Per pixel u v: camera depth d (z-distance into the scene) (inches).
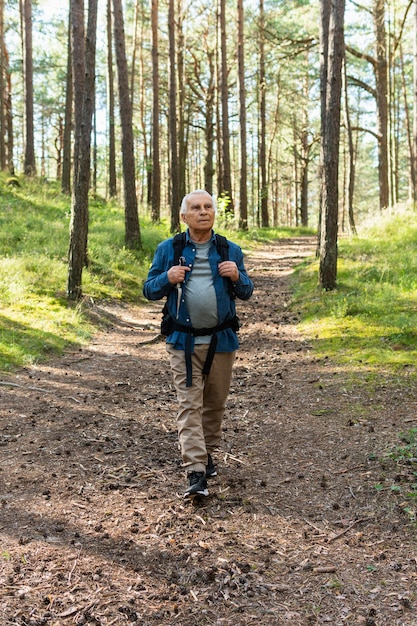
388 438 181.5
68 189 885.8
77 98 465.1
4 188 768.3
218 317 145.3
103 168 1955.0
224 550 123.7
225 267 141.3
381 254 484.1
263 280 550.9
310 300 401.4
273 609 103.8
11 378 256.5
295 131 1593.3
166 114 1371.8
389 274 419.2
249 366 284.8
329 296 388.2
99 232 631.2
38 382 256.1
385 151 888.3
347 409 211.5
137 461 174.6
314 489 153.3
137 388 255.9
